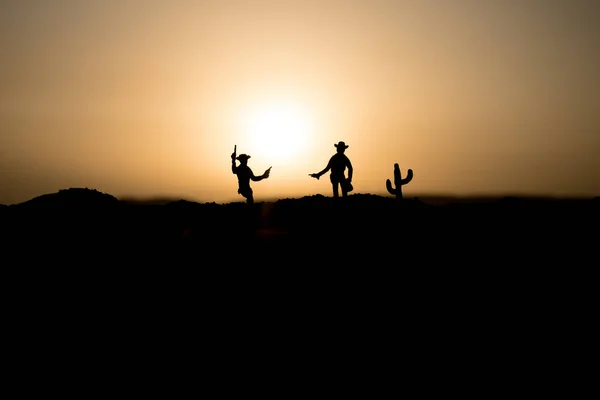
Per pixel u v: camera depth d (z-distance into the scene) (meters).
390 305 10.44
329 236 15.45
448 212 19.08
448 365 8.04
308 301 10.76
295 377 7.89
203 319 10.15
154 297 11.34
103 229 17.22
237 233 16.25
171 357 8.68
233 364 8.36
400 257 13.39
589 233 15.73
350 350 8.69
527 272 12.19
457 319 9.70
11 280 12.48
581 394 7.00
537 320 9.51
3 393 7.57
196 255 14.02
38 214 18.41
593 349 8.30
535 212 18.72
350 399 7.16
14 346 9.16
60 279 12.57
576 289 11.00
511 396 7.05
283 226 17.47
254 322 9.92
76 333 9.66
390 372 7.91
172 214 19.66
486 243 14.75
